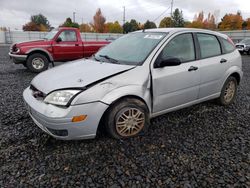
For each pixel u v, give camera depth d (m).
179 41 3.42
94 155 2.68
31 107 2.77
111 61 3.31
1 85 6.02
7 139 3.03
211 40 3.90
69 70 3.12
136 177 2.31
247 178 2.31
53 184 2.21
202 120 3.71
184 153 2.74
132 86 2.83
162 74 3.10
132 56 3.25
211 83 3.84
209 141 3.04
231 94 4.40
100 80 2.69
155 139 3.06
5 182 2.22
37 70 8.02
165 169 2.44
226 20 59.69
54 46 8.00
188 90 3.48
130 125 3.00
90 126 2.65
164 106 3.28
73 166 2.47
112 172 2.38
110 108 2.80
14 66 9.72
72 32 8.38
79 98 2.53
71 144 2.90
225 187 2.19
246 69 9.62
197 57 3.57
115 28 62.97
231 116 3.92
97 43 8.91
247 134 3.27
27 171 2.38
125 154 2.70
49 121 2.54
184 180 2.28
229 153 2.76
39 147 2.84
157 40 3.33
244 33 30.92
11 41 34.69
